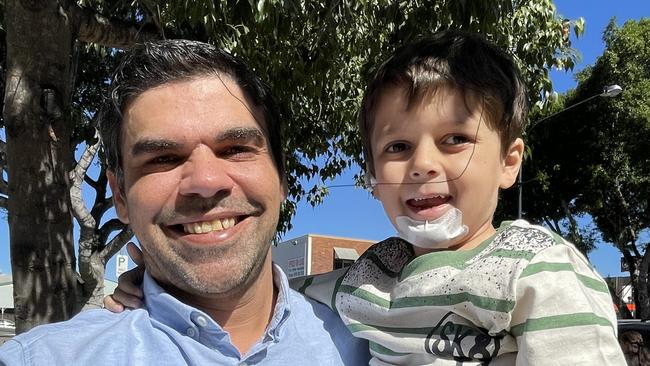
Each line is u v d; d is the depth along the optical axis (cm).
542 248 37
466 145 41
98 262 154
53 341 37
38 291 78
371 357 45
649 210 411
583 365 33
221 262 41
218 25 91
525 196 410
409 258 45
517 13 120
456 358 38
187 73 41
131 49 43
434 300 39
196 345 40
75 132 158
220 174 41
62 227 80
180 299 43
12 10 77
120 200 44
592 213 432
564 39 133
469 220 42
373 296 43
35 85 78
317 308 47
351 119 153
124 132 41
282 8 88
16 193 78
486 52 44
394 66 44
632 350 128
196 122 40
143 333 40
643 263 407
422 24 100
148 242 41
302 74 119
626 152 386
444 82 41
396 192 43
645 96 375
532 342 34
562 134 399
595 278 37
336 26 104
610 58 383
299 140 168
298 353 42
